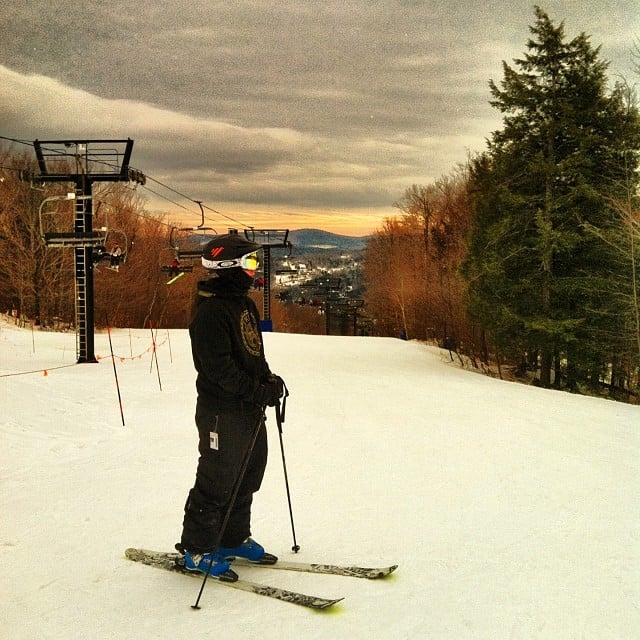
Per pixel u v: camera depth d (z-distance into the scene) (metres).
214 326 3.16
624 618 2.98
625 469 6.37
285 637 2.73
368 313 67.06
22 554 3.79
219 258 3.26
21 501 4.97
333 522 4.50
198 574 3.40
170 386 12.05
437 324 43.06
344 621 2.88
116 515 4.61
